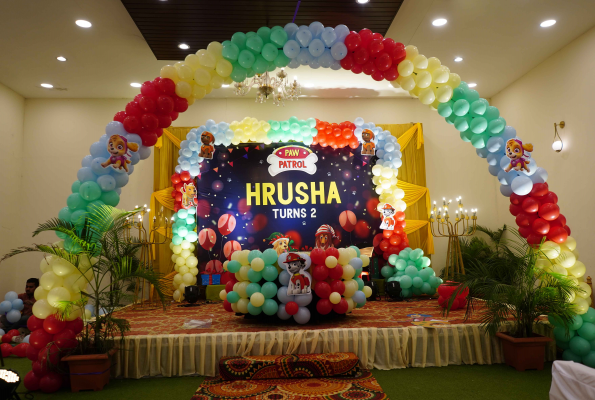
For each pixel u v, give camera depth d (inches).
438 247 356.2
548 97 295.4
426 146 367.6
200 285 331.3
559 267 177.9
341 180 350.9
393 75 196.5
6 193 320.8
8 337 233.5
